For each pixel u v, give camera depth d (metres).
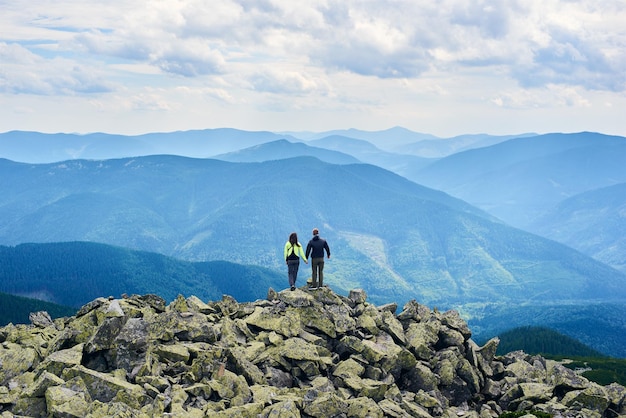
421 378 39.94
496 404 41.09
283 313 42.66
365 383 36.31
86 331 35.44
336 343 41.41
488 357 45.50
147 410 27.81
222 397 31.22
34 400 28.22
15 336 37.41
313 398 32.66
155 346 34.66
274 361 37.09
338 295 48.56
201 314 40.53
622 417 38.09
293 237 46.69
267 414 30.19
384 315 46.31
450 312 49.34
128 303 41.19
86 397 28.28
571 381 41.22
